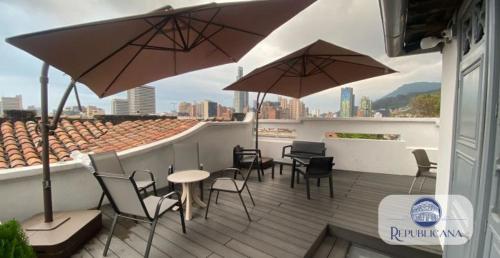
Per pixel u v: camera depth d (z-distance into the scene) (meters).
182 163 3.86
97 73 1.99
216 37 2.21
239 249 2.22
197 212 3.05
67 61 1.63
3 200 2.44
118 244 2.32
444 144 2.31
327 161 3.54
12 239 1.33
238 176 4.84
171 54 2.29
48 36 1.35
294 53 3.40
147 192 3.80
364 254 2.45
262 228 2.62
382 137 5.21
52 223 2.32
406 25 2.08
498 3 1.14
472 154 1.49
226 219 2.84
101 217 2.66
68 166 2.86
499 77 1.15
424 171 3.47
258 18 1.91
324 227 2.65
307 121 6.05
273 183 4.36
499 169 1.12
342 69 4.12
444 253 2.08
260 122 6.74
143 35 1.85
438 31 2.32
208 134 5.08
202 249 2.22
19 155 3.21
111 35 1.63
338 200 3.46
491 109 1.18
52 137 4.12
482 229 1.24
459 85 1.85
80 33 1.45
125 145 4.14
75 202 2.99
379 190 3.91
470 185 1.51
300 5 1.72
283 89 5.11
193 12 1.74
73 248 2.16
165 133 4.90
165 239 2.40
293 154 4.74
